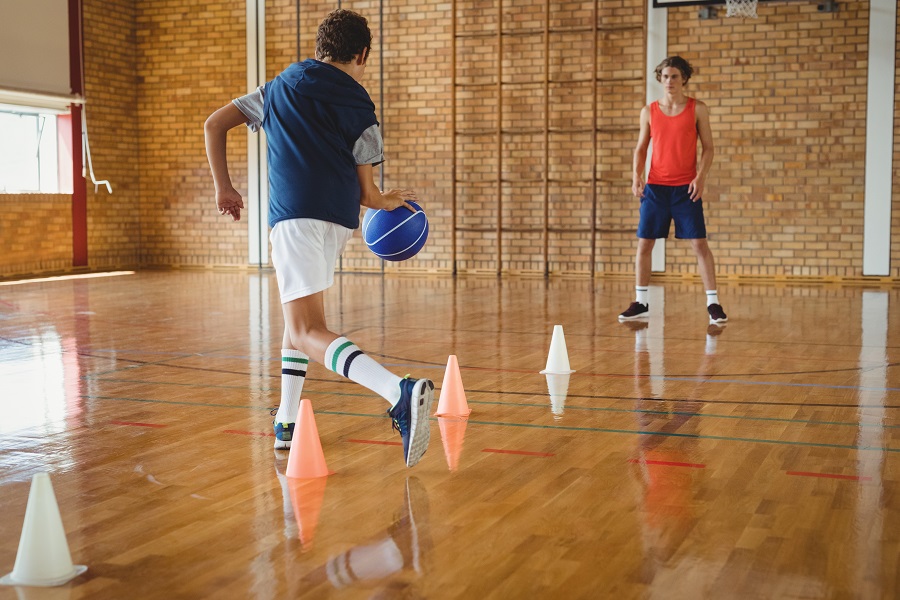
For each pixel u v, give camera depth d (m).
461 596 1.91
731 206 10.39
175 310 7.43
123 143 12.20
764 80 10.16
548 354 5.04
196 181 12.23
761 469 2.86
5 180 10.83
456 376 3.73
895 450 3.08
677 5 10.34
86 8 11.53
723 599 1.88
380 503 2.54
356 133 2.86
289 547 2.20
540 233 11.05
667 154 6.62
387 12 11.34
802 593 1.90
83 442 3.24
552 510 2.46
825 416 3.62
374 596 1.91
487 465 2.93
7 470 2.89
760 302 8.08
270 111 2.86
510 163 11.09
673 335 5.96
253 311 7.36
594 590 1.93
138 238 12.51
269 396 4.07
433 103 11.27
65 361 4.99
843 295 8.74
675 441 3.23
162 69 12.23
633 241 10.75
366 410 3.74
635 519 2.39
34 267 11.03
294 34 11.68
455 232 11.27
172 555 2.16
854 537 2.23
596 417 3.62
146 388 4.25
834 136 10.02
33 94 10.70
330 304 7.80
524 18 10.91
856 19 9.85
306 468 2.80
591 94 10.74
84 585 1.98
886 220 9.94
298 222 2.79
